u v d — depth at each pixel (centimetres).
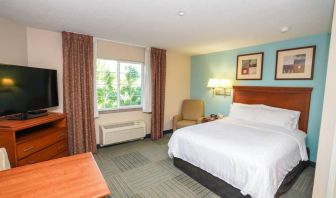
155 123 423
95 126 353
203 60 469
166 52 442
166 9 200
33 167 131
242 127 290
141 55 404
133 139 397
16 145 195
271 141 221
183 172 266
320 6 183
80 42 304
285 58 319
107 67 371
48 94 269
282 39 314
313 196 146
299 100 303
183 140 260
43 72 259
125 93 403
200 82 480
